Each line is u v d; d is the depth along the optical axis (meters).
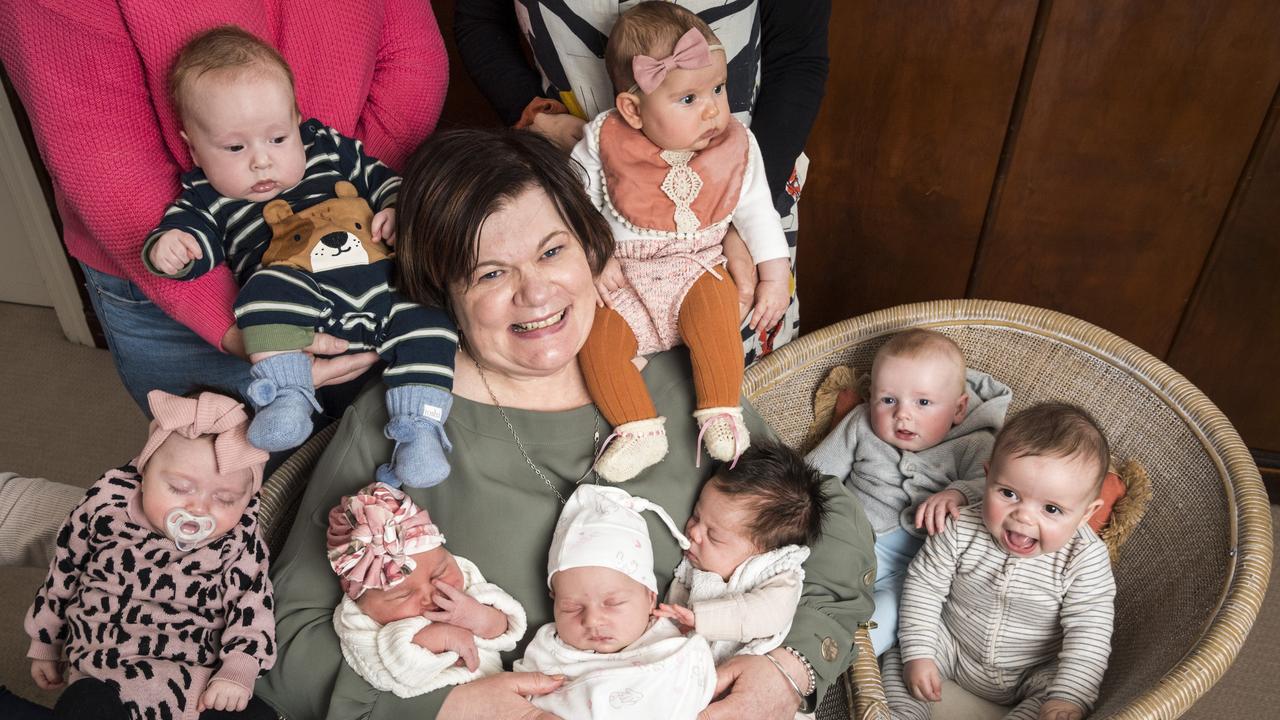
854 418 1.97
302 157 1.35
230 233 1.35
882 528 1.90
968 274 2.54
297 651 1.28
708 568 1.49
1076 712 1.57
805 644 1.41
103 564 1.27
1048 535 1.61
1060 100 2.20
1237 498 1.57
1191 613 1.53
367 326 1.35
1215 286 2.35
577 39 1.65
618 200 1.57
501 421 1.41
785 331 2.11
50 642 1.33
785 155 1.72
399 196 1.30
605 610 1.29
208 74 1.23
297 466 1.53
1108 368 1.86
